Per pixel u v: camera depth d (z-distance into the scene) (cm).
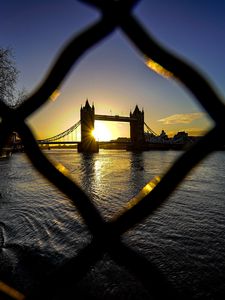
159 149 14638
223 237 1000
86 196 69
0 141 69
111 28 56
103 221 68
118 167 4509
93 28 56
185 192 2084
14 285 595
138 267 69
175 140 12875
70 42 58
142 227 1098
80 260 73
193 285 653
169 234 1028
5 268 681
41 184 2317
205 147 54
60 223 1127
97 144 13550
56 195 1769
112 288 607
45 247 845
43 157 69
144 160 6538
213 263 775
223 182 2689
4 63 1591
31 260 738
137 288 604
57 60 61
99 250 70
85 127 13512
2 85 1534
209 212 1400
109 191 2150
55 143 13025
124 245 69
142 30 55
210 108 52
